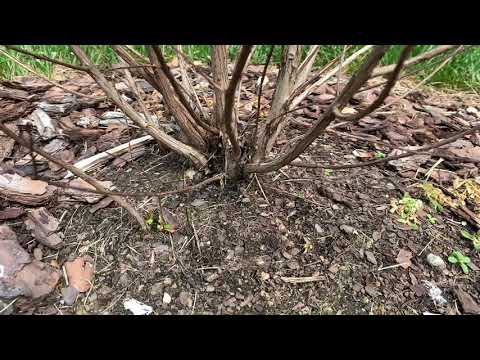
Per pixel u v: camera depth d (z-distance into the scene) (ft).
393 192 5.32
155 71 4.29
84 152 5.68
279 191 5.01
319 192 5.10
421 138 6.54
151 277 4.26
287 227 4.67
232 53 8.62
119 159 5.41
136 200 4.82
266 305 4.14
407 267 4.52
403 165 5.79
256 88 7.52
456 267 4.60
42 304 4.06
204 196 4.87
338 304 4.20
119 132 6.03
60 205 4.84
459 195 5.46
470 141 6.61
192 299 4.15
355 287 4.32
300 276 4.33
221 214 4.71
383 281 4.38
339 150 6.00
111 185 5.04
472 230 5.02
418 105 7.61
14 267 4.01
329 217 4.83
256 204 4.83
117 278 4.25
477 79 8.55
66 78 7.70
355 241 4.65
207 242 4.49
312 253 4.50
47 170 5.31
